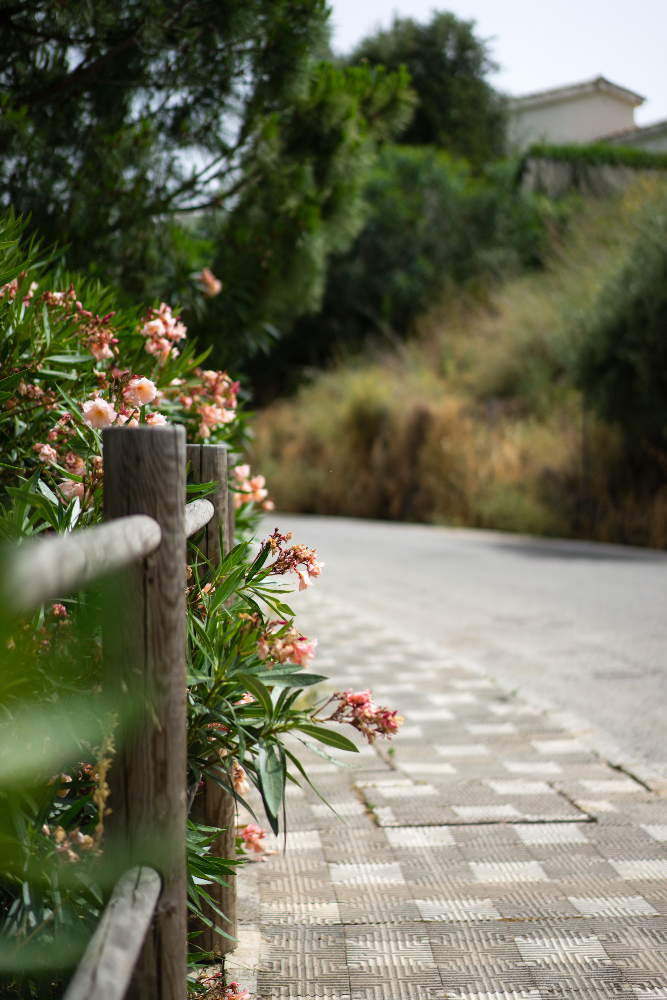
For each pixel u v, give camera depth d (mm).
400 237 29141
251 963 2350
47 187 4305
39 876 1403
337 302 29094
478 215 29234
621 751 4246
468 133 38938
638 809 3523
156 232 4738
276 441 22578
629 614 7789
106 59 4312
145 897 1299
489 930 2570
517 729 4590
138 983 1405
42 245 4387
